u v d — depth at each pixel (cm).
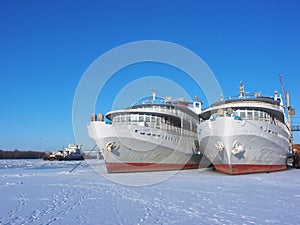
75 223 1149
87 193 1984
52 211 1386
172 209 1396
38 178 3200
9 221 1189
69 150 11638
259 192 1908
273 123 3275
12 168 5894
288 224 1098
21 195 1920
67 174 3816
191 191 1989
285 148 3600
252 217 1214
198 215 1262
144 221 1168
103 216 1266
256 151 3012
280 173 3275
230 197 1725
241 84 3456
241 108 3120
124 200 1675
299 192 1905
